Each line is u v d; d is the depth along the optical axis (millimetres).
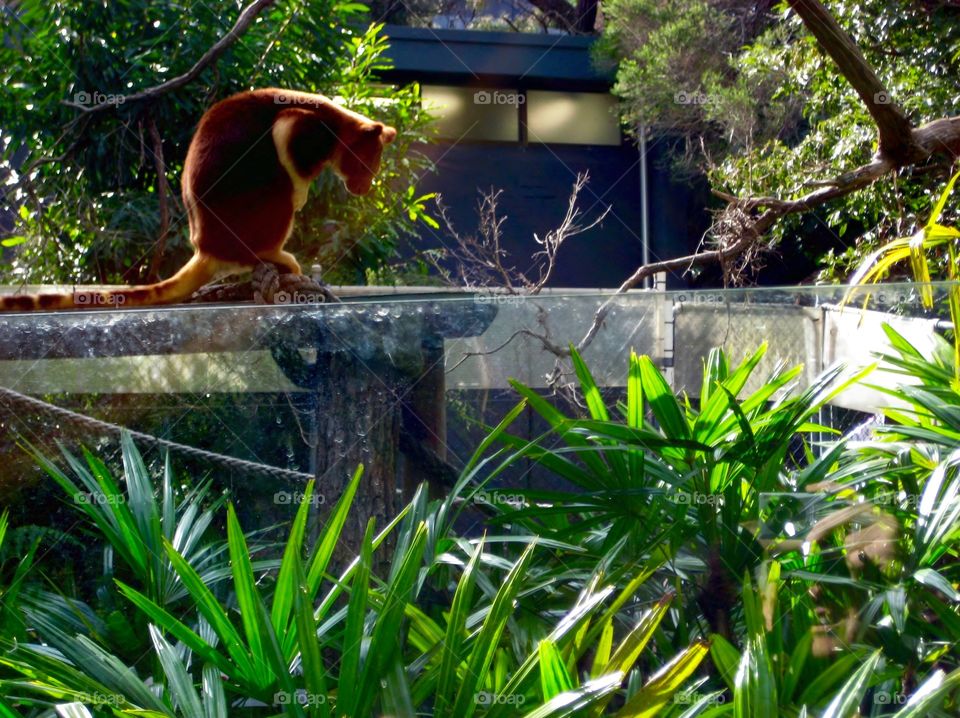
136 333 3229
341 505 2359
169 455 3145
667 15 10312
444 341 3355
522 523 2930
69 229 6355
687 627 2662
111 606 2922
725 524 2768
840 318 3383
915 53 6496
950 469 2801
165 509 2857
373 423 3277
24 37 6270
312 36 6793
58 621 2680
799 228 9289
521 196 11984
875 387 3027
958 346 3105
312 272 4355
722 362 3047
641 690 2033
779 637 2436
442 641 2254
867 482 2943
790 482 2971
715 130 10977
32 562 2975
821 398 2797
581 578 2717
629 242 12211
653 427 3055
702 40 10094
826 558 2760
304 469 3244
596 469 2863
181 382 3234
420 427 3322
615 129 12375
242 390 3250
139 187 6543
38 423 3133
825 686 2355
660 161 11773
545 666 1988
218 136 4082
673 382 3436
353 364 3289
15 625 2506
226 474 3191
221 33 6262
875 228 6574
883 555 2686
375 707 2059
